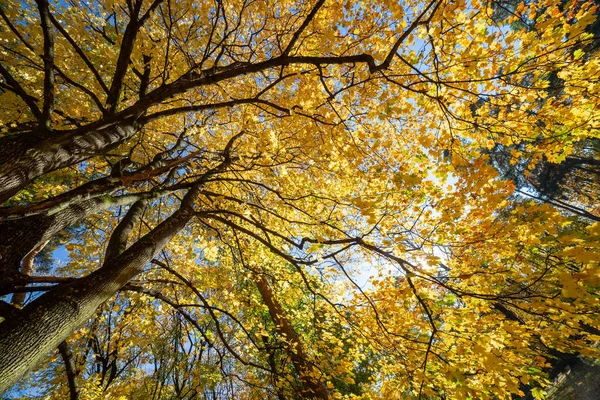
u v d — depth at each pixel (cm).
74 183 473
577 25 235
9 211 156
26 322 153
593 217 1270
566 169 1230
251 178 452
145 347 727
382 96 326
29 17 334
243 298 542
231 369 898
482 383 261
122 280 209
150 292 317
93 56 361
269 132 300
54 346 158
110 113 254
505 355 257
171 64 331
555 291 227
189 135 406
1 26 301
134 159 496
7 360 135
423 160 348
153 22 327
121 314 596
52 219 242
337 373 417
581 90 277
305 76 338
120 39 281
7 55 313
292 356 425
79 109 368
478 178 282
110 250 267
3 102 328
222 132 510
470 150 332
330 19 322
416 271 253
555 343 242
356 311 348
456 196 289
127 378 857
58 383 603
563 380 1170
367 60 212
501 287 277
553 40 257
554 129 291
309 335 568
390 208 303
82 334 533
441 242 296
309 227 362
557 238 224
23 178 179
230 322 780
